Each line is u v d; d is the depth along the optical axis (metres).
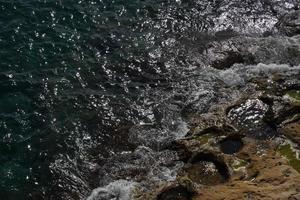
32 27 25.17
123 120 21.11
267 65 23.11
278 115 19.84
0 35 24.47
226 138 19.09
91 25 25.80
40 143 20.06
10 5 26.16
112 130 20.66
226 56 24.08
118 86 22.73
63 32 25.17
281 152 18.20
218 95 21.72
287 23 26.12
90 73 23.28
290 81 21.73
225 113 20.44
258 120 20.02
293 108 20.09
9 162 19.28
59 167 19.16
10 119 20.83
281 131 19.25
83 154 19.66
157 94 22.27
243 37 25.33
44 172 18.98
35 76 22.86
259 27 26.03
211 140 19.03
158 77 23.22
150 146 19.75
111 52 24.44
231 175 17.22
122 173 18.62
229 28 26.02
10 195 18.19
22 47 24.09
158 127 20.62
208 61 23.94
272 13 26.89
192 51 24.62
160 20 26.50
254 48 24.36
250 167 17.45
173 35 25.62
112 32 25.53
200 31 25.88
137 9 27.03
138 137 20.20
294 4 27.41
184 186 17.16
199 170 17.97
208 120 20.17
